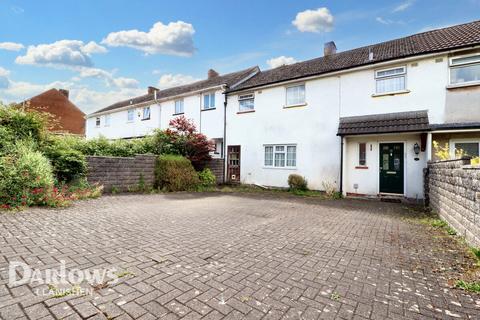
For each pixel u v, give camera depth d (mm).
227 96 16281
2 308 2166
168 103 20266
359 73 11281
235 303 2420
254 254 3799
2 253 3377
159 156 11625
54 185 7688
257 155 14664
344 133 10641
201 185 13328
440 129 8820
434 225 5977
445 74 9375
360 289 2789
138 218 5871
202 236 4652
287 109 13477
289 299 2533
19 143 7121
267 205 8625
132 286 2666
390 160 10508
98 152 10203
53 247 3695
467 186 4488
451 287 2875
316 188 12297
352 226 5820
